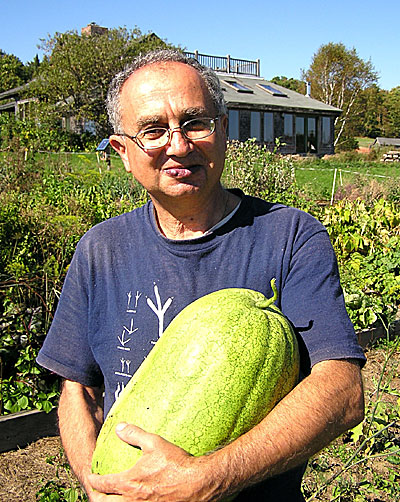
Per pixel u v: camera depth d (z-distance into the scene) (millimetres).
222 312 1632
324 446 1543
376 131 101812
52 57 34812
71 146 31750
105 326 2086
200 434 1497
